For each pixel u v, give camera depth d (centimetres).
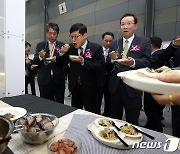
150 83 36
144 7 331
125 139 71
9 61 129
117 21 383
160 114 246
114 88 175
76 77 202
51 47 223
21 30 131
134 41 172
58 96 227
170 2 297
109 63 201
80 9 472
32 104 114
